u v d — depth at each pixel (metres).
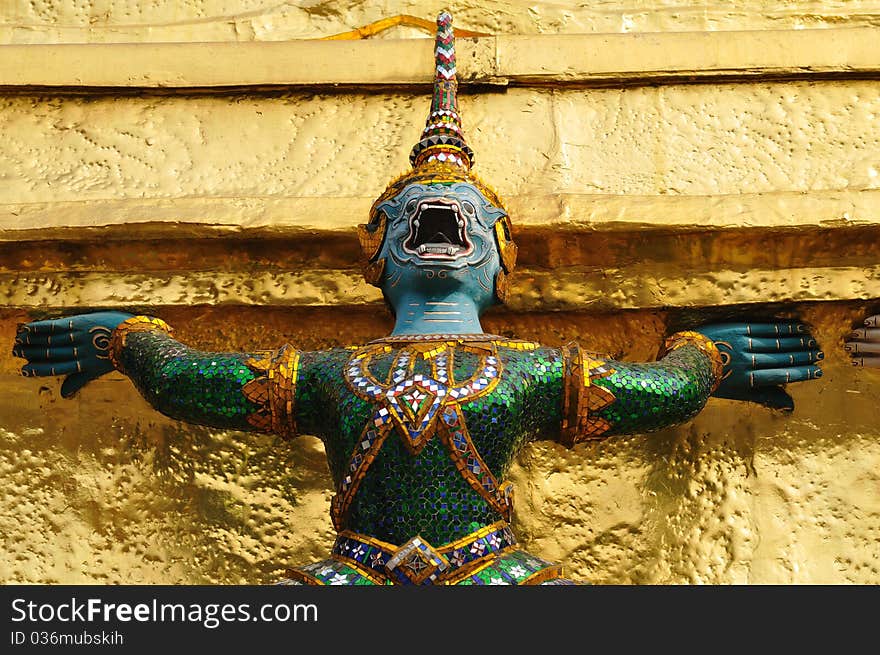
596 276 6.61
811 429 6.62
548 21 8.09
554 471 6.62
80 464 6.69
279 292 6.66
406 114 7.19
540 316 6.70
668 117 7.14
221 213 6.61
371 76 7.22
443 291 5.81
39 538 6.59
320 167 7.02
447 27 6.48
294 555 6.53
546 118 7.14
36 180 6.96
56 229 6.57
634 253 6.60
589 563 6.48
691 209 6.53
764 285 6.54
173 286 6.68
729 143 7.04
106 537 6.59
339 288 6.64
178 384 5.78
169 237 6.60
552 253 6.61
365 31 7.97
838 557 6.43
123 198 6.78
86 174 7.01
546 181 6.88
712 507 6.54
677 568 6.46
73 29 8.23
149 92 7.28
